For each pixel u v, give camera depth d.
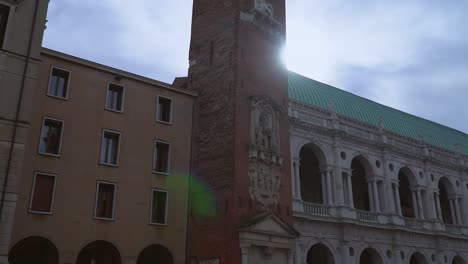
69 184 33.84
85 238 33.56
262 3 45.66
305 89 59.56
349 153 54.34
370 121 65.00
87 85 36.75
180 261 38.00
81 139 35.31
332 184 51.34
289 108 50.12
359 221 51.09
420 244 58.81
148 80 40.09
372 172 56.44
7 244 26.36
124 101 38.47
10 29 29.34
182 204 39.59
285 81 45.41
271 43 45.19
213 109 41.91
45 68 34.94
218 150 39.91
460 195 69.12
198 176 40.88
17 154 27.88
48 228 32.19
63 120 34.81
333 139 53.00
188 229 39.31
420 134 66.88
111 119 37.31
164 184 38.81
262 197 39.03
